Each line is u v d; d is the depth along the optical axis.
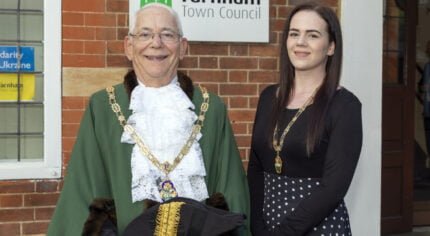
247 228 2.80
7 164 4.21
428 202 6.18
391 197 5.79
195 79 4.44
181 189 2.66
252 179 2.90
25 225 4.24
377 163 4.74
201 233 2.49
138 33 2.69
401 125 5.81
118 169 2.67
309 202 2.61
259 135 2.85
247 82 4.52
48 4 4.19
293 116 2.75
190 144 2.72
